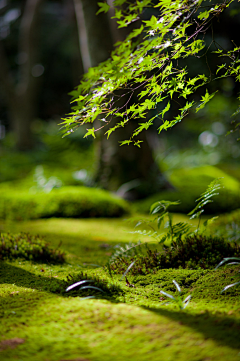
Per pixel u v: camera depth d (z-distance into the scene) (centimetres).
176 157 1143
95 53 689
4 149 1352
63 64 1819
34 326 179
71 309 197
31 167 1078
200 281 250
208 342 154
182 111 223
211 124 1072
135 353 149
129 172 711
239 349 148
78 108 192
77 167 979
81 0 686
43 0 1336
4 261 327
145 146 723
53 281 270
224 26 836
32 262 333
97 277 261
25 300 218
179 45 207
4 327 178
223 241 316
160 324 174
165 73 219
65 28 1625
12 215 604
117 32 667
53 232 502
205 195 308
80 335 167
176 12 191
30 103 1396
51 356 150
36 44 1380
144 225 553
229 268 265
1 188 827
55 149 1127
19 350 155
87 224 567
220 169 918
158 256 301
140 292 239
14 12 1488
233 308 198
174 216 611
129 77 196
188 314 188
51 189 781
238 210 617
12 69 1798
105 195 664
